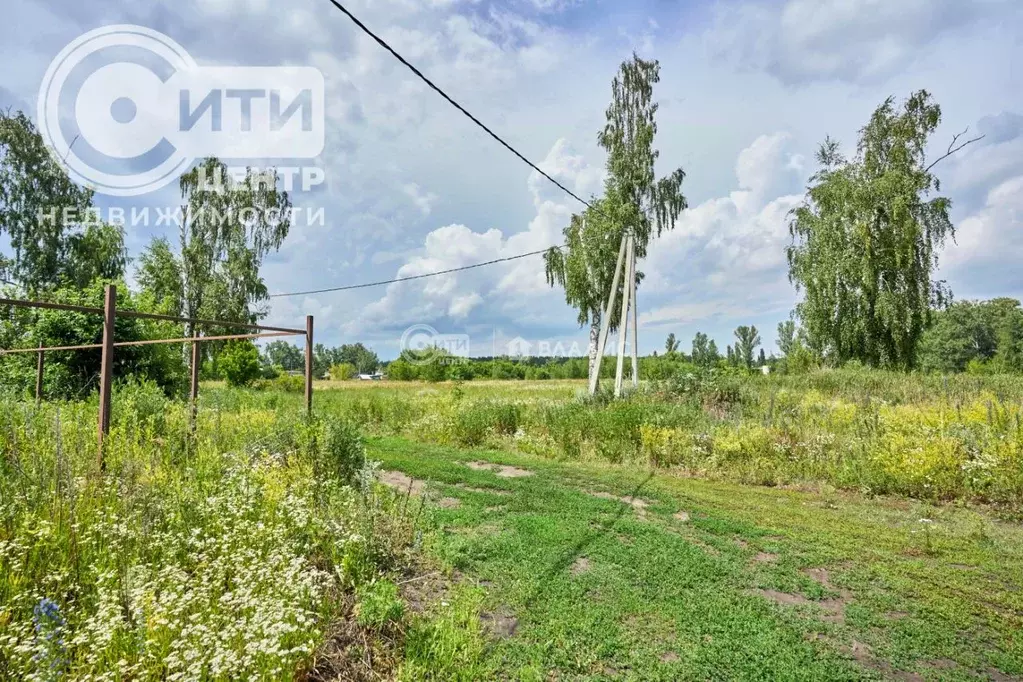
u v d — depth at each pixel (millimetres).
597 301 22844
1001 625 3861
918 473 7504
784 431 10023
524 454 10453
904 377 17094
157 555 3676
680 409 11773
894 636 3695
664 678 3162
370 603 3443
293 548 3984
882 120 23797
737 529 5871
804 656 3412
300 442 6520
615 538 5441
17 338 12617
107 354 5223
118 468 4910
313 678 2980
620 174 23797
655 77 24828
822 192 23859
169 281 26328
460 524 5770
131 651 2664
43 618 2623
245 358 27484
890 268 22578
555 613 3865
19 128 22953
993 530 5992
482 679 3092
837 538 5652
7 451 4797
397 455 9695
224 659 2629
